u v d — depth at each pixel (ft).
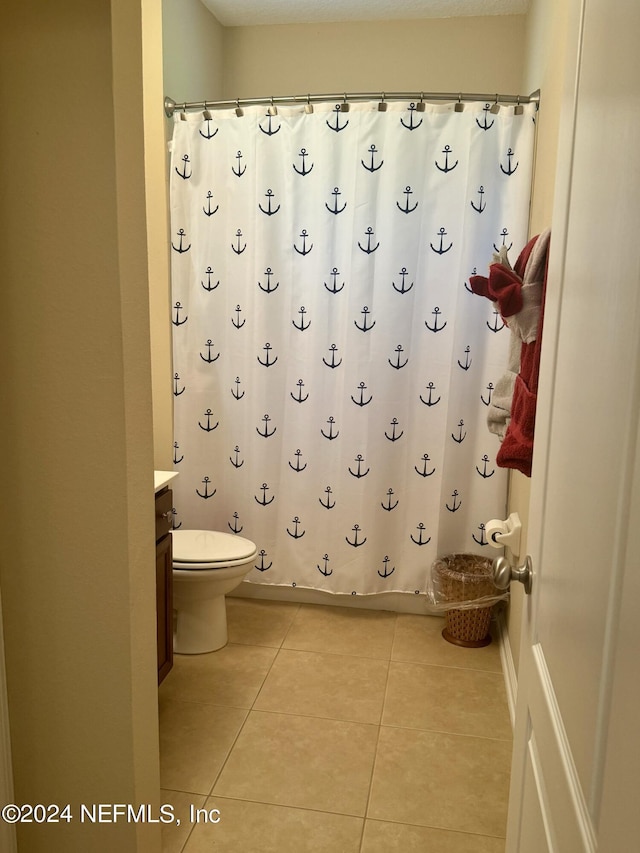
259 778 6.89
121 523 4.31
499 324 9.52
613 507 2.29
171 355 10.43
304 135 9.55
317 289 9.80
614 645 2.21
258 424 10.28
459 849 6.03
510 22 10.78
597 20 2.86
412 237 9.47
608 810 2.17
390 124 9.30
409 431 10.03
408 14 10.85
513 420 5.77
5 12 3.91
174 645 9.40
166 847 6.00
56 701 4.59
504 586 3.93
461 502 9.99
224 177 9.85
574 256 3.13
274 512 10.56
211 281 10.11
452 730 7.74
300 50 11.40
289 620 10.41
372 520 10.19
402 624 10.37
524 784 3.84
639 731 1.90
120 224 4.02
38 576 4.46
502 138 9.16
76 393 4.22
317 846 6.04
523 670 4.00
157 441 10.68
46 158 4.01
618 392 2.30
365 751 7.34
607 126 2.62
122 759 4.58
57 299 4.14
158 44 9.54
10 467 4.38
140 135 4.20
